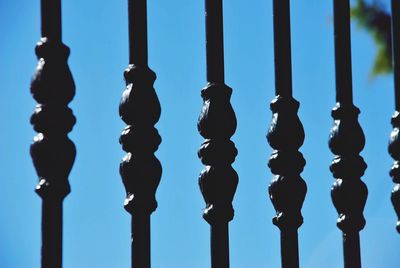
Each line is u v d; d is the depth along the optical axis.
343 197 2.31
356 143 2.34
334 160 2.35
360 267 2.29
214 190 2.08
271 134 2.22
